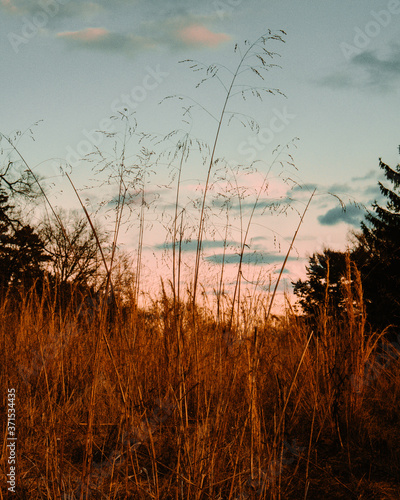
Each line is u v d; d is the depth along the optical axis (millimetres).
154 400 3695
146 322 4457
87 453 2559
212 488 2674
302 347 4246
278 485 2789
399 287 16000
